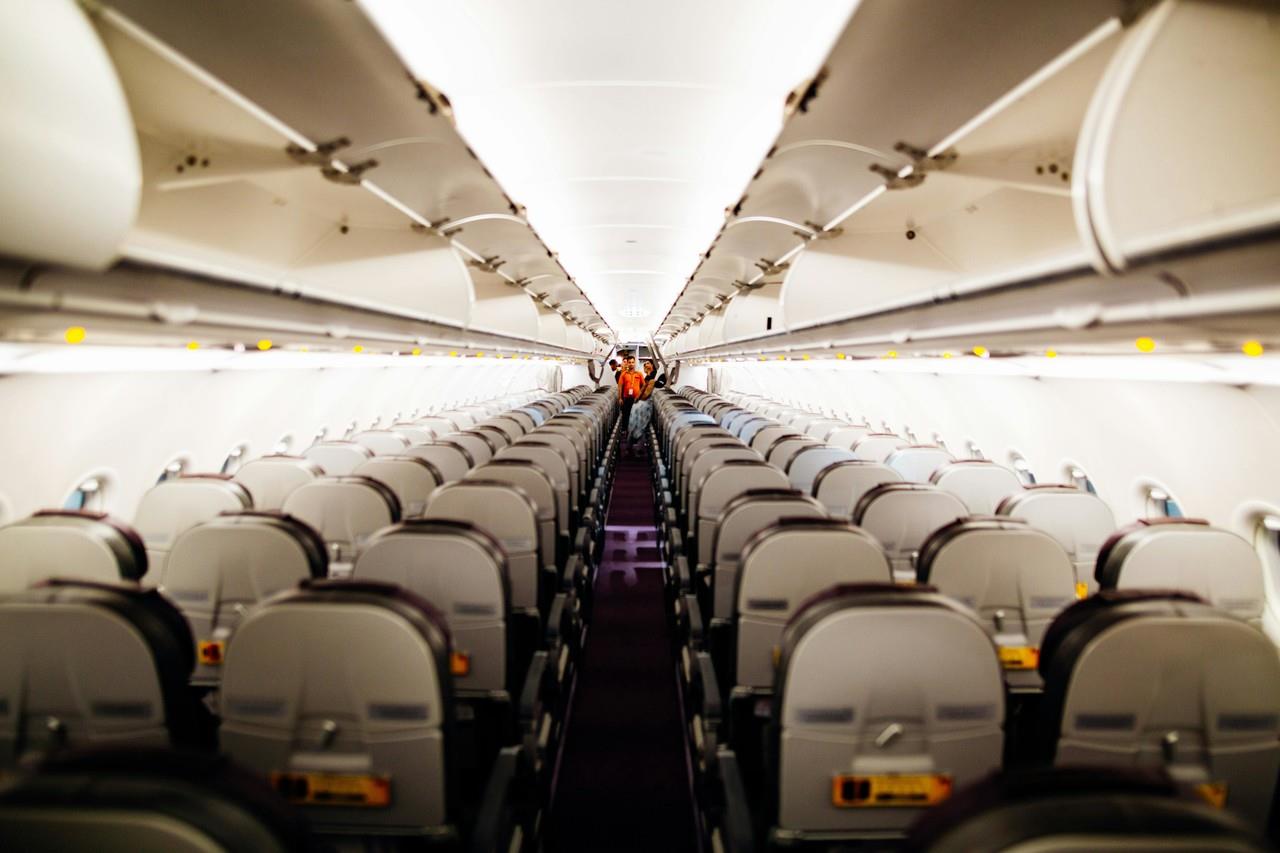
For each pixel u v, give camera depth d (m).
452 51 3.05
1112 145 1.57
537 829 3.46
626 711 5.20
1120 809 1.04
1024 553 3.17
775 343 8.45
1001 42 2.22
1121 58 1.59
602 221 6.62
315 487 4.29
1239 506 4.43
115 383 4.88
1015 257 3.88
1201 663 1.97
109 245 1.83
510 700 3.15
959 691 2.00
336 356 7.03
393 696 2.01
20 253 1.57
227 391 6.43
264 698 2.01
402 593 2.13
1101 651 1.99
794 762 2.06
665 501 8.91
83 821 1.06
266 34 2.19
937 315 3.72
